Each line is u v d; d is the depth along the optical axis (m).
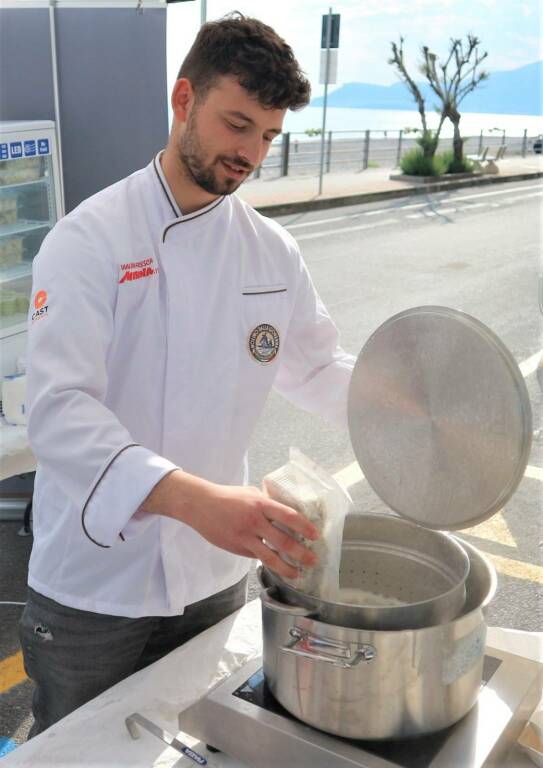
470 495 1.00
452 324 0.99
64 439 1.05
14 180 3.27
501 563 2.76
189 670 1.20
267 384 1.36
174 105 1.17
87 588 1.30
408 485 1.08
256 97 1.06
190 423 1.27
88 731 1.06
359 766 0.88
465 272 6.73
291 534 0.96
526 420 0.93
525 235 8.31
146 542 1.26
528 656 1.17
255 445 3.81
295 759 0.93
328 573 0.96
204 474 1.32
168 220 1.22
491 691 1.02
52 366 1.10
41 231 3.61
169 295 1.21
